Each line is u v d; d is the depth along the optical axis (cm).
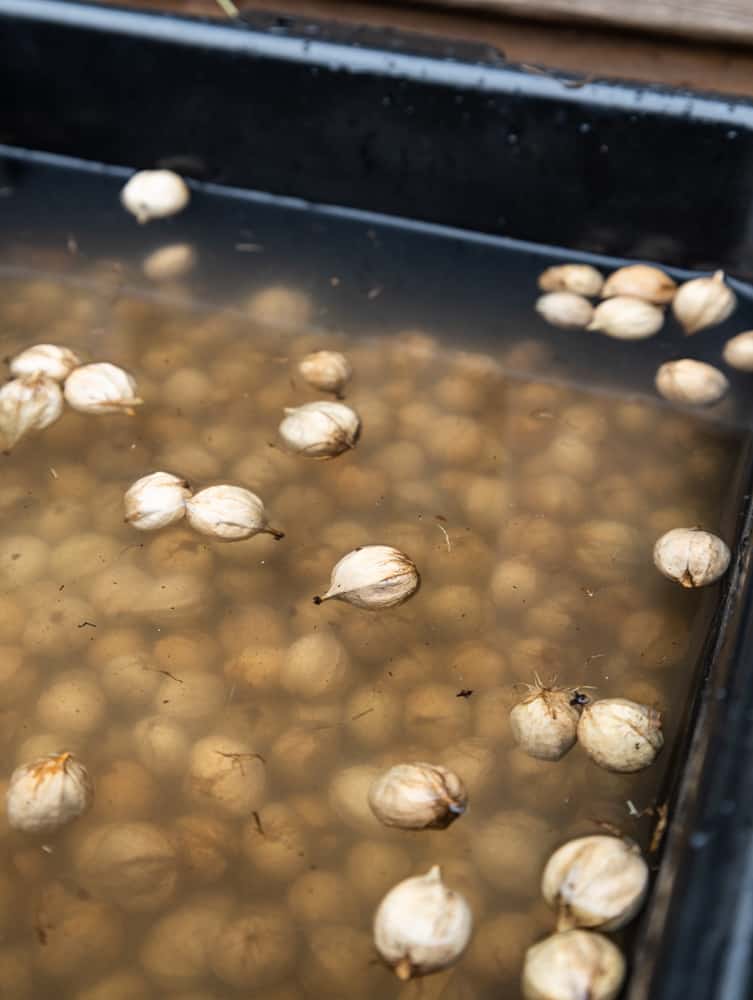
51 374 48
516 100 48
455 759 38
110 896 36
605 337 50
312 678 40
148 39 51
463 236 53
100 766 39
